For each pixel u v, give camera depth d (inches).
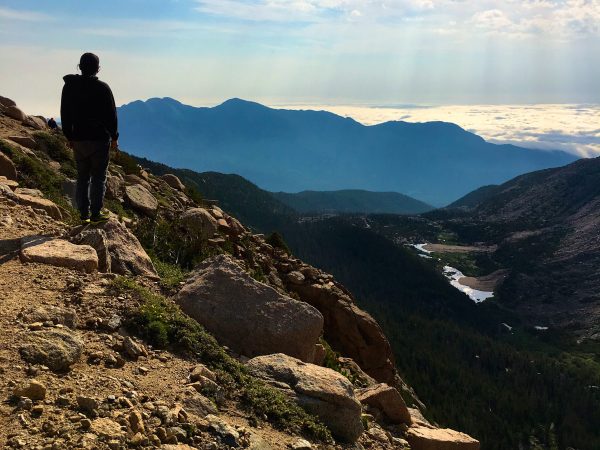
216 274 199.9
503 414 2514.8
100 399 112.3
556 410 2987.2
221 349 165.5
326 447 142.9
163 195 558.3
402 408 219.5
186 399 126.0
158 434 107.9
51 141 472.7
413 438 207.6
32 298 155.1
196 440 112.7
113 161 550.0
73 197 382.3
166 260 332.5
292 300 198.7
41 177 353.1
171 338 158.6
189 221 445.4
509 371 3410.4
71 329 143.9
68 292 164.9
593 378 3878.0
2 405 100.6
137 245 227.8
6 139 425.1
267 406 144.6
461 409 2110.0
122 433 101.0
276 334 187.9
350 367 383.9
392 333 2645.2
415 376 2170.3
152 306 164.6
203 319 187.9
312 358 197.8
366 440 175.0
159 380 133.6
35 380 108.7
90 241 206.2
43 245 194.1
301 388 158.2
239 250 498.3
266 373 165.0
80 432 97.8
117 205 398.0
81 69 208.4
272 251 592.4
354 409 159.0
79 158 217.9
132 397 117.9
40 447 89.9
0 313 138.1
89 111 209.5
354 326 526.9
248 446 118.6
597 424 3024.1
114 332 149.8
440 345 3201.3
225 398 141.1
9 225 218.8
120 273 206.8
